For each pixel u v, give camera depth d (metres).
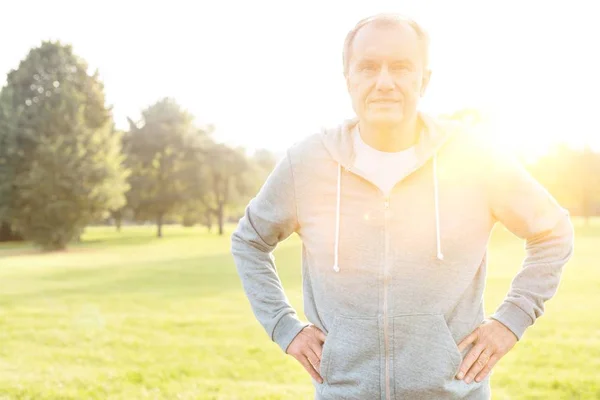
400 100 2.24
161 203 65.56
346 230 2.31
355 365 2.28
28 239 42.91
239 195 69.94
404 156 2.35
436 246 2.26
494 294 15.64
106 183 43.88
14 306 14.47
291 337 2.43
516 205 2.32
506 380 6.99
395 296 2.25
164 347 9.45
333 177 2.37
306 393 6.84
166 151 66.50
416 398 2.24
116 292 17.22
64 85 45.19
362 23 2.33
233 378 7.61
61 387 7.07
